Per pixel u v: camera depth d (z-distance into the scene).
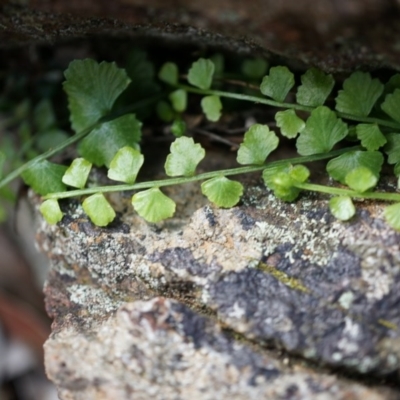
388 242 0.27
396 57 0.27
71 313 0.29
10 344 0.38
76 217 0.29
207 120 0.31
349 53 0.27
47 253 0.30
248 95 0.30
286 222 0.28
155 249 0.28
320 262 0.27
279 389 0.26
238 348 0.27
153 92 0.31
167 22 0.27
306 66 0.29
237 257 0.28
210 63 0.30
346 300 0.27
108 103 0.30
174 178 0.29
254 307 0.27
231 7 0.26
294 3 0.25
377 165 0.28
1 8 0.28
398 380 0.26
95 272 0.29
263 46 0.28
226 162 0.30
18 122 0.35
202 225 0.28
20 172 0.30
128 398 0.27
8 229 0.38
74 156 0.32
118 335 0.27
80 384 0.27
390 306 0.26
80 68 0.30
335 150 0.29
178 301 0.27
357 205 0.28
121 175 0.28
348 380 0.26
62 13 0.27
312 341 0.26
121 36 0.31
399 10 0.25
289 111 0.29
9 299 0.37
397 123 0.28
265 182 0.28
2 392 0.38
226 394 0.26
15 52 0.33
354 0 0.25
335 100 0.29
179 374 0.27
